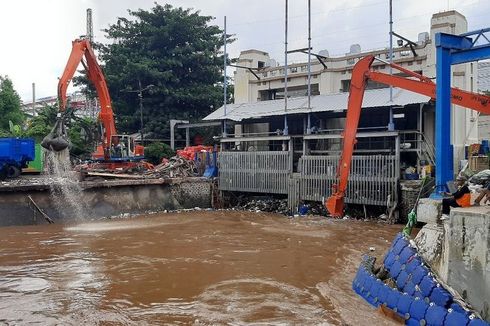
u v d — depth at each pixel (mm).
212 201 32156
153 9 47375
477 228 8398
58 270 14742
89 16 57250
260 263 15656
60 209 25531
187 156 35875
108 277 13930
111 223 24906
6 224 23688
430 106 28406
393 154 26734
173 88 45344
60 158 27312
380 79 21609
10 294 12266
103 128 32156
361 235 20766
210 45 47719
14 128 43906
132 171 32438
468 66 29422
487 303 8117
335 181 26922
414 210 16281
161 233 21609
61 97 26547
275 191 29750
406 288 10328
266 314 10703
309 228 22859
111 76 44000
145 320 10398
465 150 27906
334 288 12531
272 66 42906
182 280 13602
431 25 30328
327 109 31172
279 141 35125
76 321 10336
